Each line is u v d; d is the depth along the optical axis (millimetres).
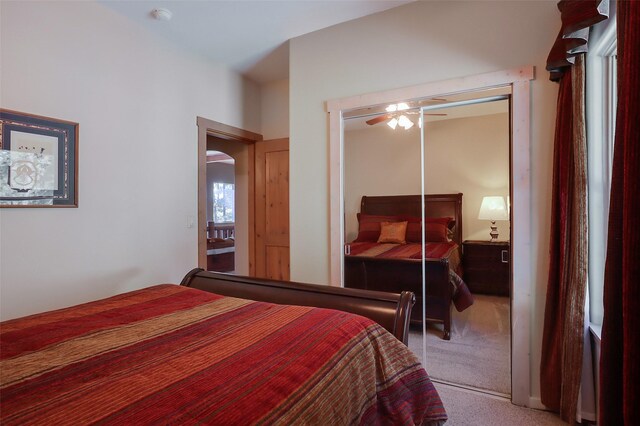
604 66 1841
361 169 2707
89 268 2402
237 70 3711
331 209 2754
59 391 865
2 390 865
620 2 970
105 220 2502
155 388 882
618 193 944
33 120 2105
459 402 2172
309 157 2857
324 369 1068
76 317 1437
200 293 1834
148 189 2812
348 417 1085
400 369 1386
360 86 2662
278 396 895
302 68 2906
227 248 7211
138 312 1511
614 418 948
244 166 4285
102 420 746
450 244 2465
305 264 2861
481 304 2393
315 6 2516
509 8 2189
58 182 2229
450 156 2447
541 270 2098
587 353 1866
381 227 2658
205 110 3357
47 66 2180
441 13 2385
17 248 2053
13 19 2025
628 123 843
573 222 1866
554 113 2066
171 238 3000
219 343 1178
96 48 2447
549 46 2084
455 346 2463
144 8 2527
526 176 2119
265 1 2447
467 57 2303
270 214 3959
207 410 797
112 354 1084
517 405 2137
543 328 2047
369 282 2699
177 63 3070
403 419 1269
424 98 2438
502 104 2281
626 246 832
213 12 2584
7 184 1998
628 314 818
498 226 2326
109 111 2531
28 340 1184
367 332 1379
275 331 1285
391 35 2549
